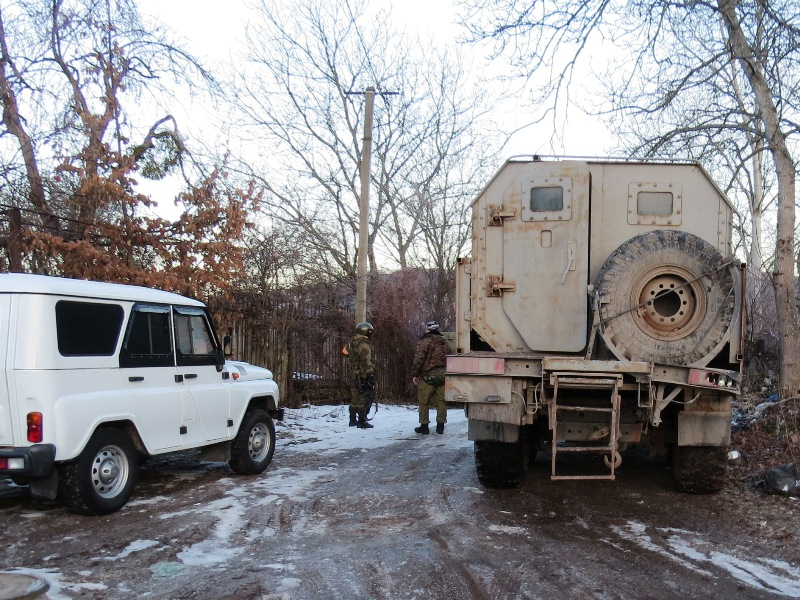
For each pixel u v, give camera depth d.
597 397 6.89
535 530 5.89
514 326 7.18
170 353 7.25
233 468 8.20
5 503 6.62
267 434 8.59
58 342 5.96
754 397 10.66
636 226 7.13
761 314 13.12
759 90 9.34
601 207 7.17
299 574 4.79
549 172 7.18
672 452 8.01
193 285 10.96
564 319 7.09
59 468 6.03
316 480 7.98
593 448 6.26
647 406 6.39
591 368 6.36
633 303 6.45
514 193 7.25
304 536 5.73
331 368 16.72
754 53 8.89
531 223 7.20
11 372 5.73
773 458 7.76
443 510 6.59
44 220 10.48
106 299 6.51
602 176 7.18
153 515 6.29
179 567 4.92
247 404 8.25
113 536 5.62
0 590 4.33
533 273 7.17
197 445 7.42
